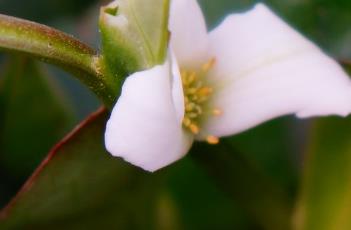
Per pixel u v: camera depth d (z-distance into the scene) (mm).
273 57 127
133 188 137
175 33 124
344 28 155
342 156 141
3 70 154
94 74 118
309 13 155
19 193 129
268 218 141
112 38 115
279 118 154
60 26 165
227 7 154
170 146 116
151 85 113
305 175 142
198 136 127
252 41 128
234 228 155
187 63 127
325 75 125
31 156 156
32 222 134
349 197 142
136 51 115
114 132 112
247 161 135
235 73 127
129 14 115
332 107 123
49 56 115
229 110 127
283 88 125
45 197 131
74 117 154
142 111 112
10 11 164
